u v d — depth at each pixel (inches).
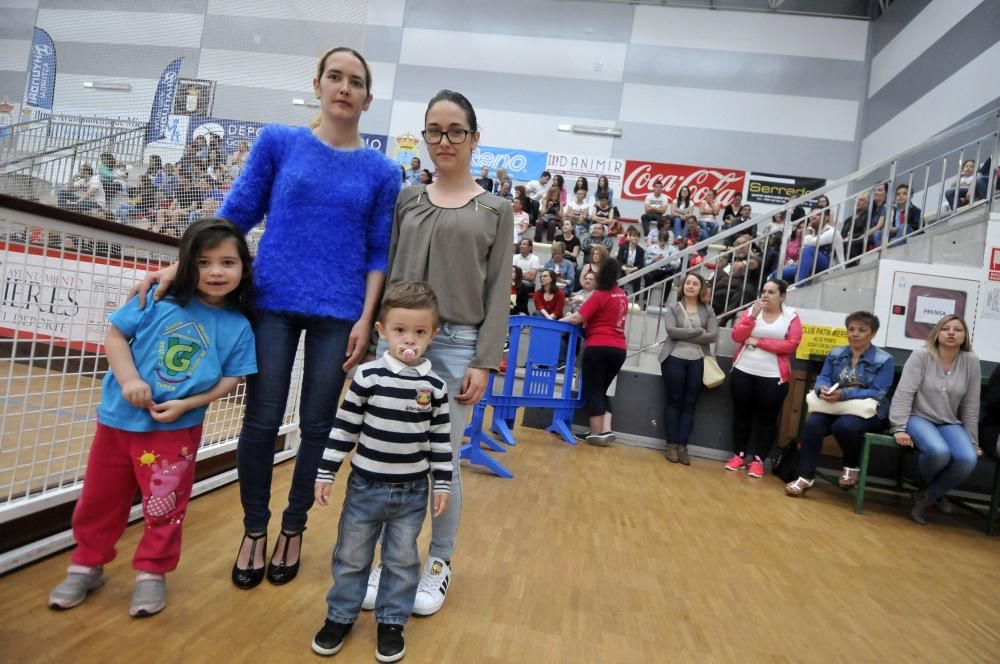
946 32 331.3
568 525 100.1
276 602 62.3
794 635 67.9
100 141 113.8
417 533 57.1
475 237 62.8
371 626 60.1
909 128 355.9
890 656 65.1
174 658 49.9
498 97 446.6
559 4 443.8
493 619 63.9
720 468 173.0
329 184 65.1
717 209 400.5
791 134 419.8
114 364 56.6
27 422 101.3
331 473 54.6
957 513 148.4
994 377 135.3
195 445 61.2
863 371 146.5
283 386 65.9
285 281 64.2
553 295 228.7
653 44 435.8
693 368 174.2
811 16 421.7
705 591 78.2
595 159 435.5
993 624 77.1
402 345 55.2
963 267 183.9
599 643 61.0
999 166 208.7
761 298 170.1
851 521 127.4
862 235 234.7
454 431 65.4
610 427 192.7
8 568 61.2
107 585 61.7
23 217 59.9
